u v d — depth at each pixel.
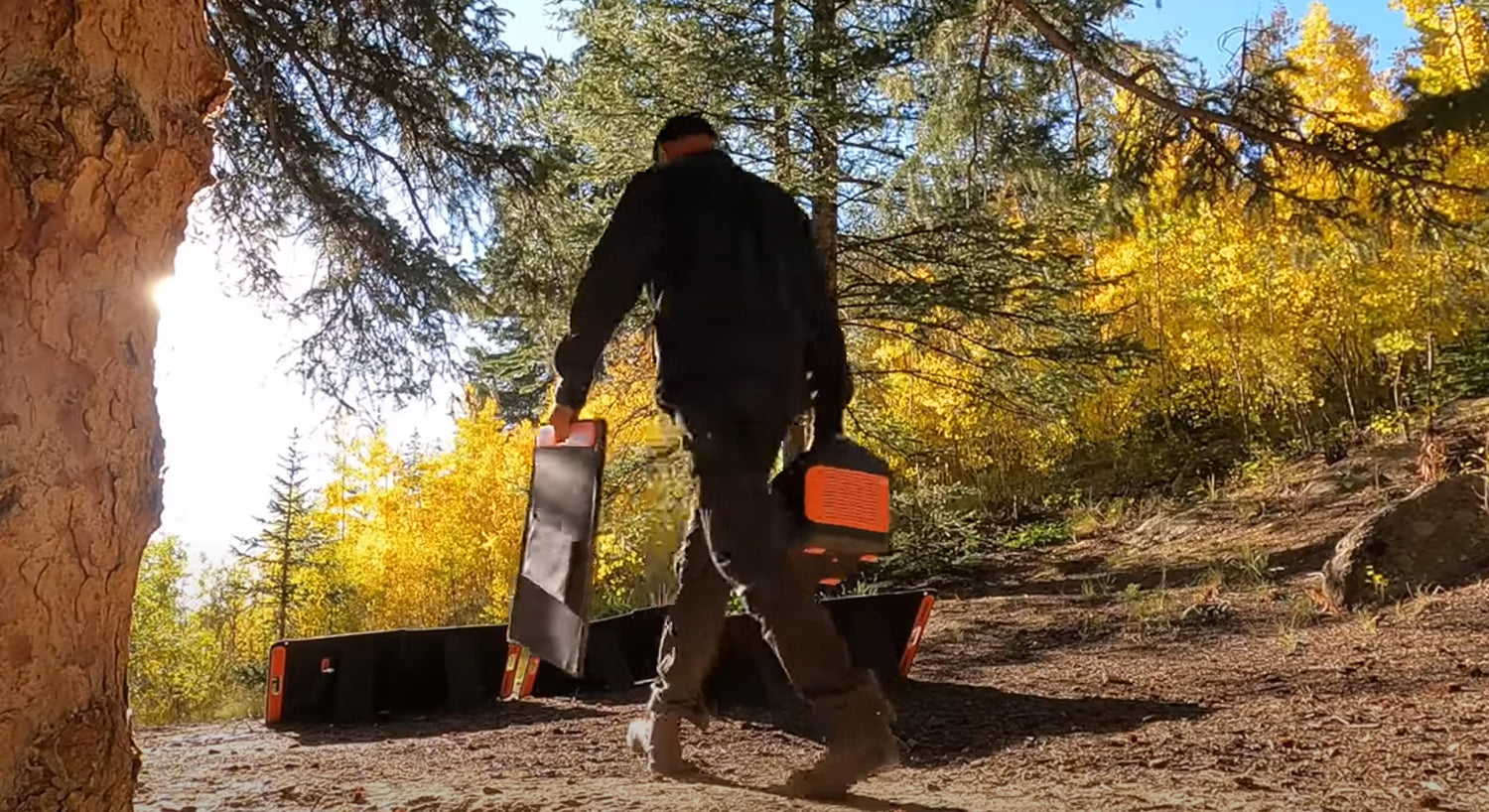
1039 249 10.66
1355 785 3.35
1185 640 7.24
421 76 6.91
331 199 6.99
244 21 6.51
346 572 17.30
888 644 6.29
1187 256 13.94
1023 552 13.44
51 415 1.69
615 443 10.86
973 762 4.23
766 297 2.64
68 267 1.72
